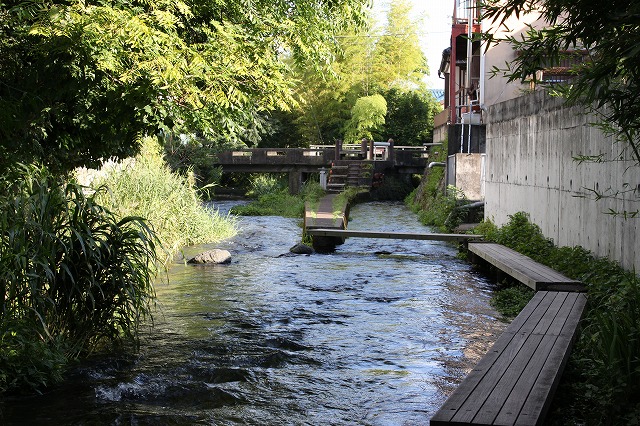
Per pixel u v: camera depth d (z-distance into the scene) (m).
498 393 4.97
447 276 13.25
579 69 5.79
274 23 9.73
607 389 5.37
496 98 23.28
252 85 8.84
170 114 8.53
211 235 18.05
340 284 12.29
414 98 46.12
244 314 9.71
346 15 12.05
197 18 9.40
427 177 30.36
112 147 9.98
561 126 11.76
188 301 10.59
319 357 7.68
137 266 7.33
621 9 4.22
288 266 14.41
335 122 46.59
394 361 7.54
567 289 8.95
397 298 11.02
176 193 16.81
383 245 18.12
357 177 34.22
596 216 9.97
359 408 6.12
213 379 6.83
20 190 6.93
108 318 7.32
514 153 15.15
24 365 6.20
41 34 7.50
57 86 8.21
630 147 8.48
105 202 13.38
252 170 35.72
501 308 10.15
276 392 6.51
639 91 4.67
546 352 6.00
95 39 7.45
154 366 7.08
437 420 4.45
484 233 16.36
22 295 6.14
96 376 6.69
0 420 5.58
